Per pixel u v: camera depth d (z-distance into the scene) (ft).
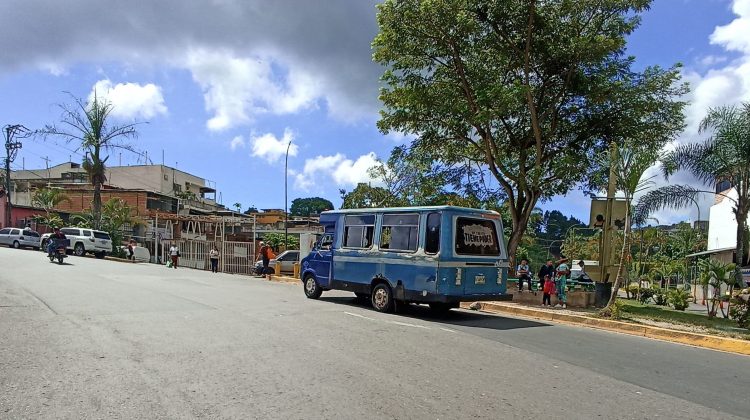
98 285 51.90
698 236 121.60
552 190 65.21
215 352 24.16
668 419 17.54
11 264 73.31
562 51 58.03
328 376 20.74
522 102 60.08
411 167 88.38
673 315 47.06
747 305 40.34
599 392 20.39
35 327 28.86
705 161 59.26
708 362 27.99
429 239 41.14
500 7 55.26
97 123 120.47
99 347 24.47
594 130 62.95
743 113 56.08
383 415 16.43
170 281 62.49
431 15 55.26
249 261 104.88
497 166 62.54
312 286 50.70
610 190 50.98
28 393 17.56
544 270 55.83
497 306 50.03
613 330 39.65
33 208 161.17
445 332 33.14
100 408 16.26
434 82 61.67
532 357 26.45
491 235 43.68
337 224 49.49
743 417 18.22
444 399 18.39
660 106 59.72
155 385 18.76
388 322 36.32
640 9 57.21
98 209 124.06
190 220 155.12
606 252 51.47
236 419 15.64
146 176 210.59
